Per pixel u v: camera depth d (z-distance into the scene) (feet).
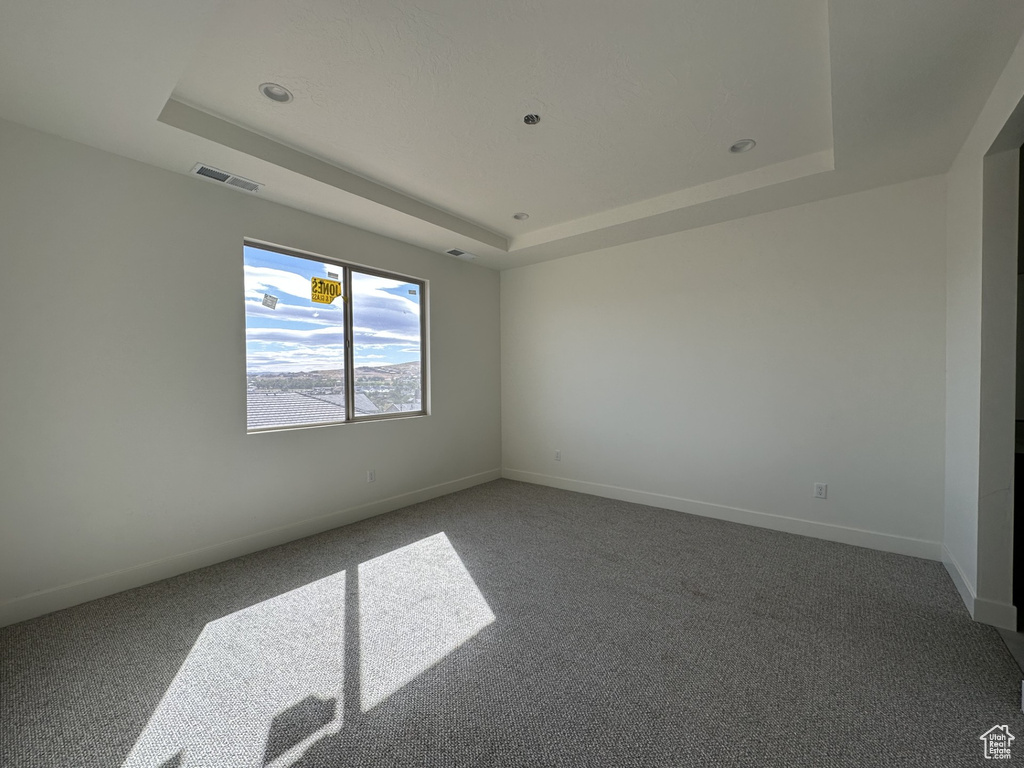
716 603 7.54
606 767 4.37
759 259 11.13
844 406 10.11
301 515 10.78
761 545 10.07
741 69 6.26
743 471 11.58
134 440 8.20
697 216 11.18
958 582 7.88
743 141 8.26
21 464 7.06
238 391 9.61
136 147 7.64
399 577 8.59
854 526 10.06
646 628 6.82
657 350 13.00
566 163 9.11
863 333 9.84
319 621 7.04
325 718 5.03
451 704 5.25
